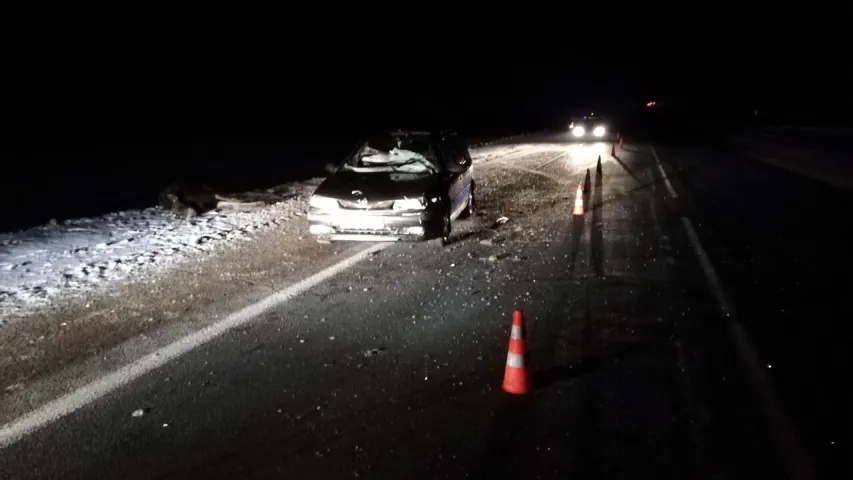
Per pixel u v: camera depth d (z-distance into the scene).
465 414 4.45
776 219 11.09
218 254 8.98
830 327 6.00
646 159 22.06
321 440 4.14
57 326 6.21
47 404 4.66
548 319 6.29
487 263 8.41
